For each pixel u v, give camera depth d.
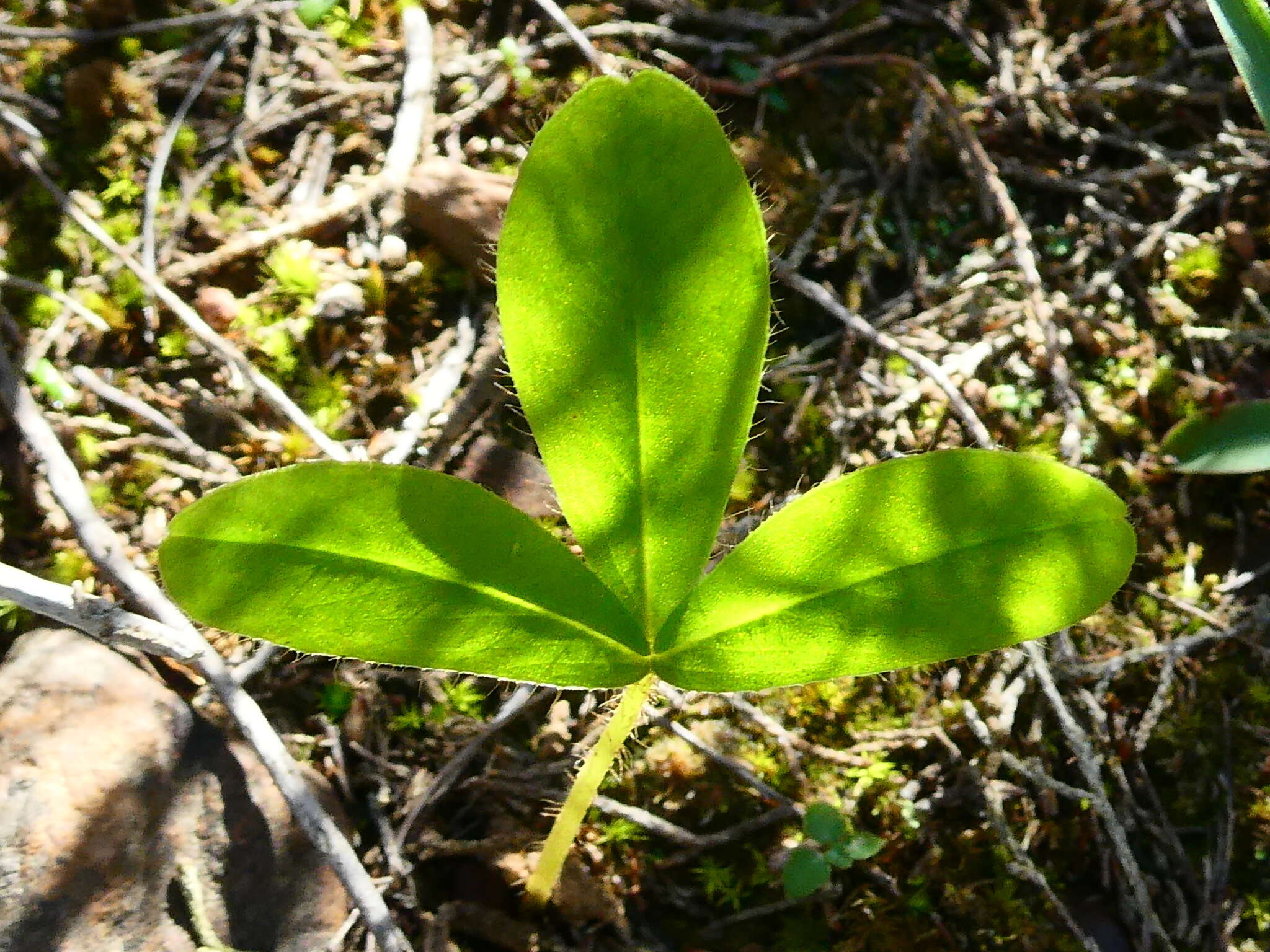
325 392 0.18
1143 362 0.19
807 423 0.18
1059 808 0.16
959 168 0.21
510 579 0.11
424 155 0.19
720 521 0.12
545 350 0.11
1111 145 0.21
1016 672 0.17
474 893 0.15
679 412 0.11
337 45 0.20
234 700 0.14
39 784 0.13
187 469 0.17
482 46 0.21
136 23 0.19
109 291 0.17
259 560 0.11
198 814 0.14
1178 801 0.17
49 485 0.16
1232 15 0.15
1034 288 0.19
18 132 0.18
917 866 0.16
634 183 0.11
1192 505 0.18
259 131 0.19
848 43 0.22
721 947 0.15
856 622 0.11
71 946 0.13
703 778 0.16
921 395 0.18
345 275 0.18
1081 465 0.18
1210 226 0.20
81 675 0.14
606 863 0.15
